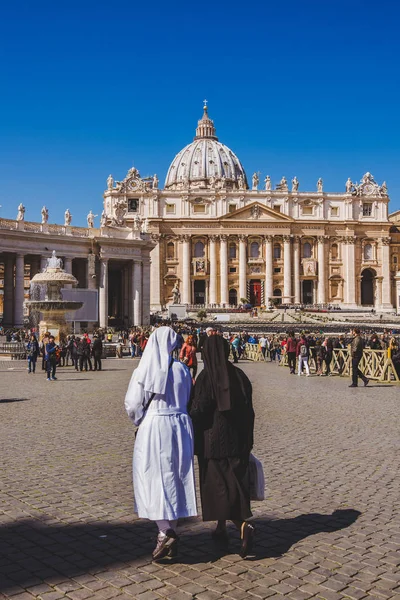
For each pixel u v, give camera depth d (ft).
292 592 22.48
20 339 197.47
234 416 26.27
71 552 26.25
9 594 22.24
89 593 22.38
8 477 38.01
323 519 30.66
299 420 61.00
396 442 50.14
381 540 27.73
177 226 471.62
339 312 412.77
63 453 44.88
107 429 54.60
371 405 72.54
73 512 31.50
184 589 22.72
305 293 495.41
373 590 22.68
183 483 25.32
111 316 342.03
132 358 167.02
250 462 27.43
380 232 496.64
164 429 25.29
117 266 315.99
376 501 33.76
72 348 126.72
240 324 325.83
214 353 26.55
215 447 25.86
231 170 650.02
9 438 50.31
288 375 117.39
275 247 483.10
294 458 44.16
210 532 29.09
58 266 168.14
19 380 101.09
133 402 25.41
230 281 477.77
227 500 25.43
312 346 133.59
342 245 492.13
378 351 103.24
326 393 85.30
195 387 26.53
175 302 428.56
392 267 511.81
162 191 474.49
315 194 487.61
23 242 253.85
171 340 26.48
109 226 288.30
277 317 378.53
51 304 152.76
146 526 29.55
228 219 471.62
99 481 37.32
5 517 30.66
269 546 26.96
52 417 61.26
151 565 24.93
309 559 25.52
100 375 111.86
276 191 484.33
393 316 401.70
